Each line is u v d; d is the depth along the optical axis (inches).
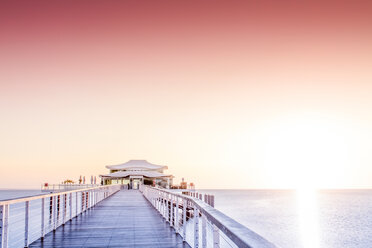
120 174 2568.9
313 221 1866.4
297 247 1126.4
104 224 442.6
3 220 235.9
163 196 532.4
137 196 1253.7
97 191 851.4
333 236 1364.4
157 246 299.6
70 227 414.0
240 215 2142.0
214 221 137.0
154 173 2645.2
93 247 296.5
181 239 334.3
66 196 453.4
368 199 4950.8
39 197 321.1
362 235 1390.3
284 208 2829.7
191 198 263.9
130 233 370.0
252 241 83.2
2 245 233.9
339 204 3550.7
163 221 475.5
